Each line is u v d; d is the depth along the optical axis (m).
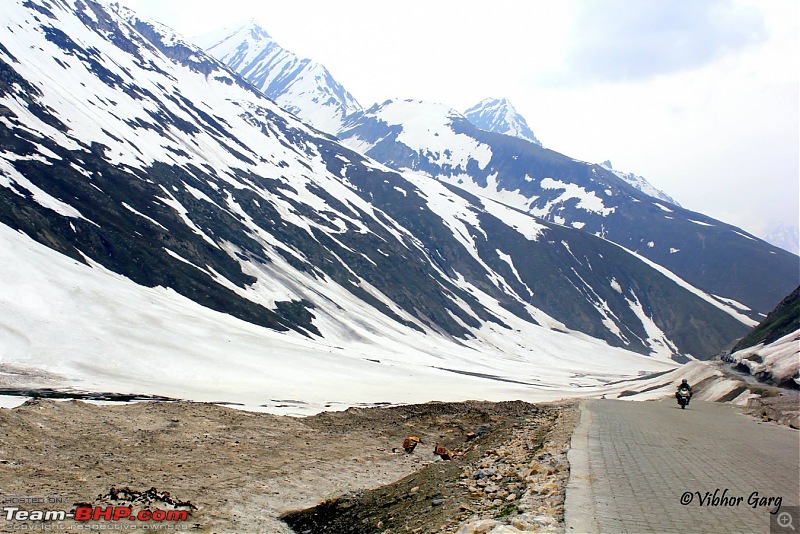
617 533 8.89
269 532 14.26
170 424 26.41
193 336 80.69
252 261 147.12
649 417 29.47
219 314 105.31
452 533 9.81
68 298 74.31
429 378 101.50
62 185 117.12
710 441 19.84
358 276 179.38
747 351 88.06
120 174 138.00
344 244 193.25
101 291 81.38
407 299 183.00
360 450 26.22
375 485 19.67
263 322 114.69
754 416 32.62
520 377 143.38
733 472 13.86
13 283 70.44
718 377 69.00
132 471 18.33
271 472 20.06
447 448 27.23
